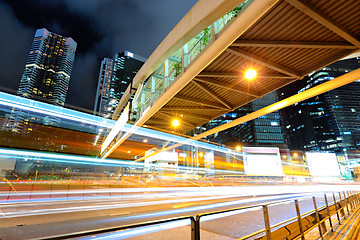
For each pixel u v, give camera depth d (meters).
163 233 5.86
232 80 15.20
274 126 95.19
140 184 24.23
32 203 11.84
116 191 16.92
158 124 26.67
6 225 6.59
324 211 5.91
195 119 24.12
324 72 151.62
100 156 77.56
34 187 16.80
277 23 9.55
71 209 9.73
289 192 20.56
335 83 12.61
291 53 11.84
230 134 113.81
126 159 81.38
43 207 10.44
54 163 92.69
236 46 11.22
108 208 9.95
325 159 46.66
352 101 148.25
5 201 12.24
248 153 52.50
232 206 10.34
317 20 8.86
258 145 90.31
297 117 179.25
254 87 16.41
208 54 11.29
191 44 16.25
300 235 4.15
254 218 8.14
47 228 6.20
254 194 17.42
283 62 12.81
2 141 122.62
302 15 9.07
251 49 11.50
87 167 92.75
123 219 7.41
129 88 29.45
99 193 15.99
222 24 11.41
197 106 20.48
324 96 151.88
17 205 11.02
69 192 15.51
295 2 8.05
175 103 19.64
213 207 10.05
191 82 15.45
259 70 13.95
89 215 8.17
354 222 6.93
